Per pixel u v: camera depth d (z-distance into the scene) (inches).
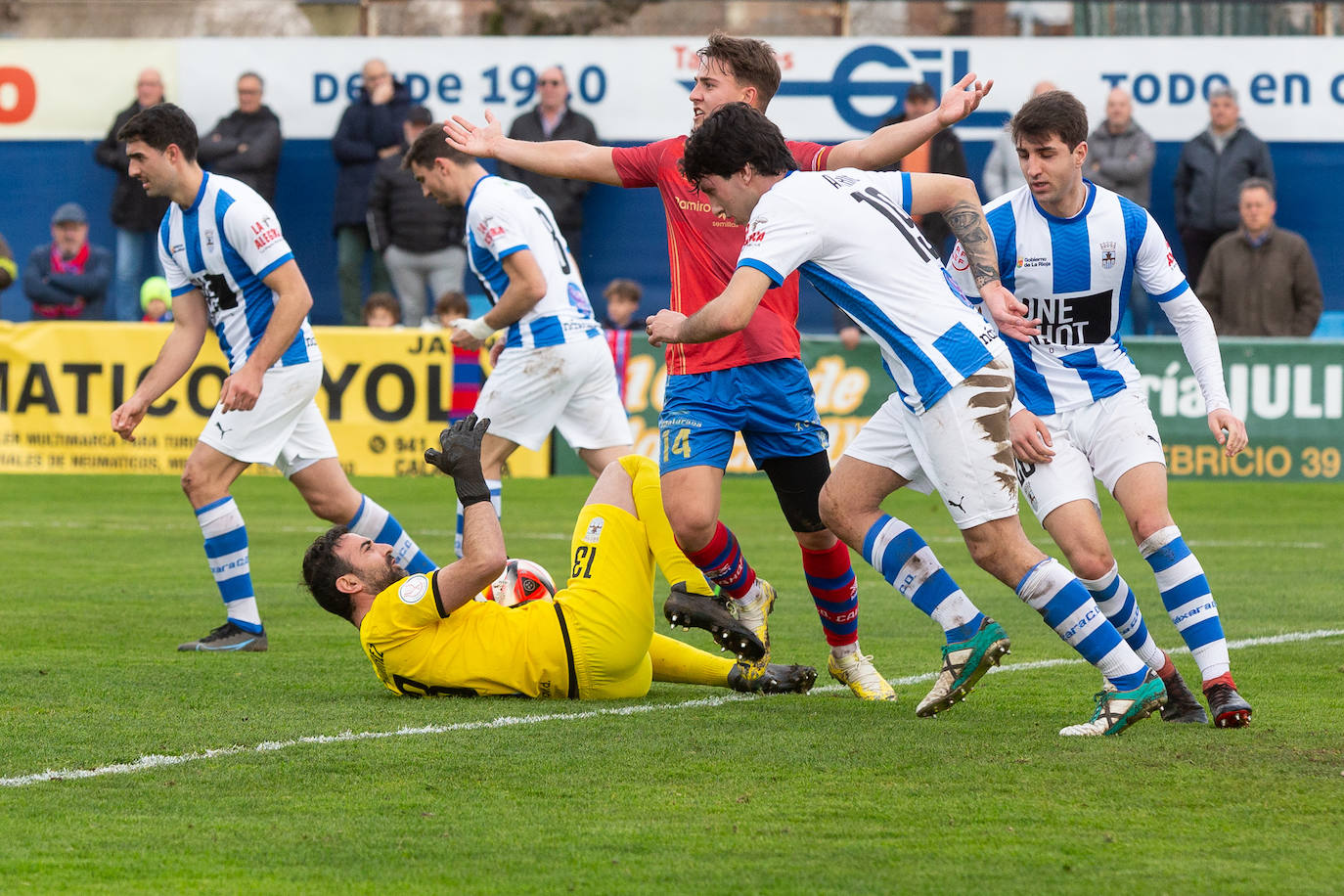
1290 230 1589.6
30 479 1430.9
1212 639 500.4
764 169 480.1
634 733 483.8
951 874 342.0
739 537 1088.2
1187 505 1275.8
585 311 813.9
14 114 1678.2
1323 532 1118.4
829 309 1620.3
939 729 489.4
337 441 1427.2
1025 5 1628.9
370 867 350.3
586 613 537.3
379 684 577.9
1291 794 404.2
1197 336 528.1
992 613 772.0
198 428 1451.8
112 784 422.6
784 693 561.9
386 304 1472.7
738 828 378.0
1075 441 523.5
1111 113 1501.0
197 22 1736.0
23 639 686.5
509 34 1707.7
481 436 532.4
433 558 964.0
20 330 1456.7
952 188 485.7
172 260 683.4
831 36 1610.5
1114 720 476.7
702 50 579.8
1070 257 515.5
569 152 597.6
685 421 552.7
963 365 461.7
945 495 470.3
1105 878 338.3
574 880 339.9
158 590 845.8
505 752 456.1
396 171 1535.4
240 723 500.4
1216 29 1603.1
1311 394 1360.7
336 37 1642.5
